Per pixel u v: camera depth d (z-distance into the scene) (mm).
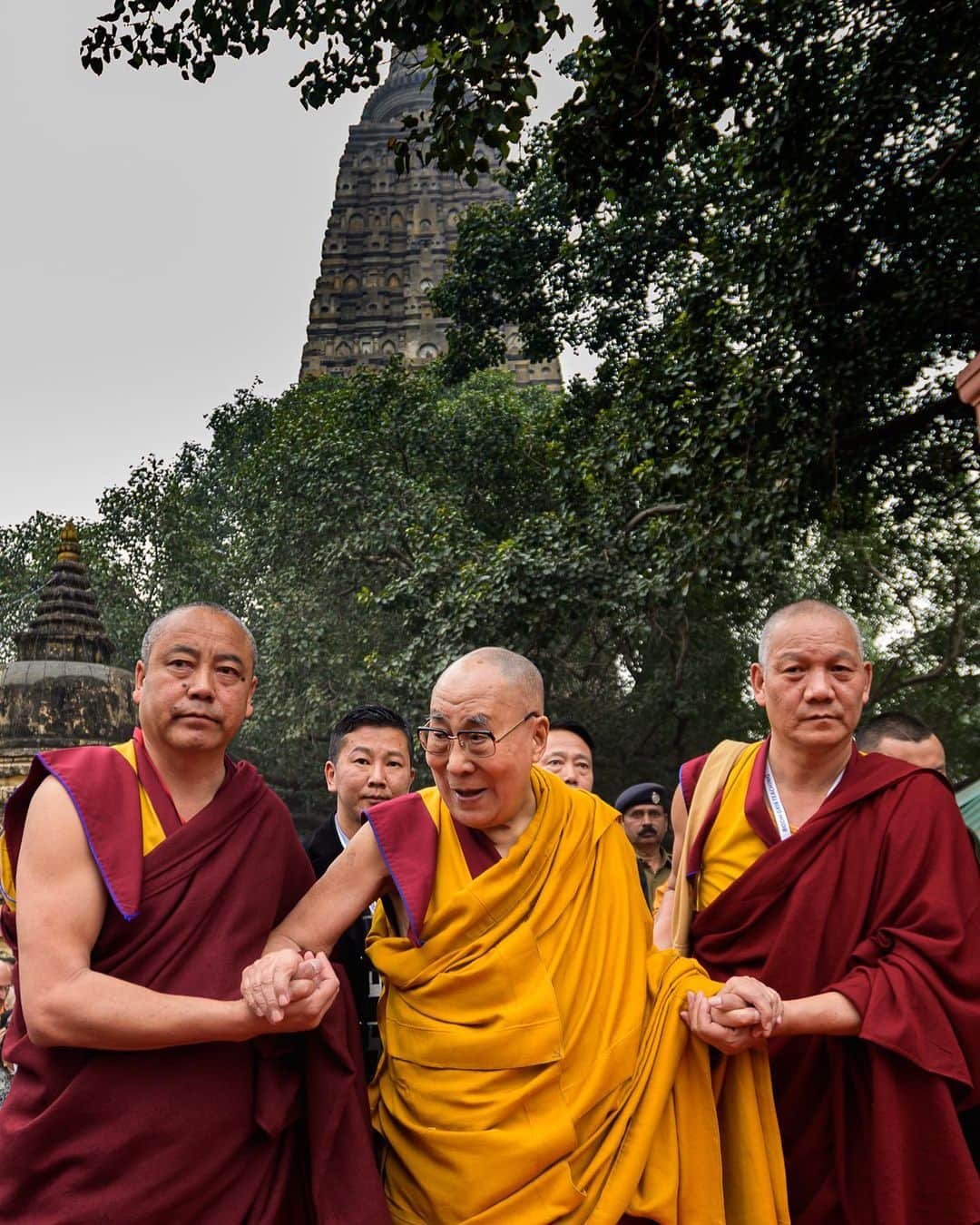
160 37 7977
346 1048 2629
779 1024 2547
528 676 2885
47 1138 2293
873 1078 2607
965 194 9719
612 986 2686
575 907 2732
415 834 2789
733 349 10406
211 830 2572
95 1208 2244
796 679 3018
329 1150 2508
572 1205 2424
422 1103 2549
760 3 8633
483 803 2754
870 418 10977
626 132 8555
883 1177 2547
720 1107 2727
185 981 2420
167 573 25203
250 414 30688
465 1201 2428
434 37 6996
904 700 20969
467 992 2570
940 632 19906
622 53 8039
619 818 2984
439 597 15203
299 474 21203
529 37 6742
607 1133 2555
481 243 15812
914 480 12547
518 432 22016
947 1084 2590
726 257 10219
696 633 20328
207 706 2643
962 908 2738
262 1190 2459
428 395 22078
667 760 22047
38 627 11898
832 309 9602
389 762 4055
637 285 15492
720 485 10094
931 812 2855
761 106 9461
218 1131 2393
